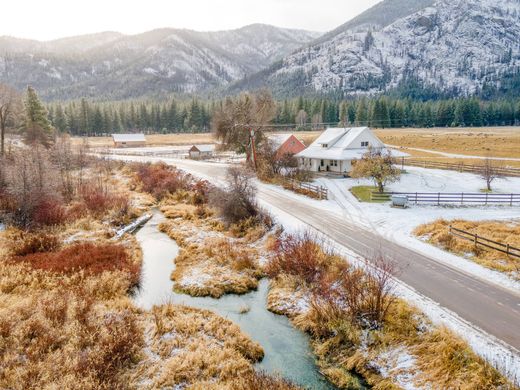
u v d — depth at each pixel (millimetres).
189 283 18969
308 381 11766
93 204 32188
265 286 19062
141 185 43844
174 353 12883
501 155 65312
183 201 37469
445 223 25891
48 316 14359
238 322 15430
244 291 18406
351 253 20312
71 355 12188
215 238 25641
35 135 58219
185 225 29391
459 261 19391
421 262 19172
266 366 12492
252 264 20891
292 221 26859
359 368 12141
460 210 31000
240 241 25234
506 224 26094
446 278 17078
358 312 14234
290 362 12727
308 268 18547
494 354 11180
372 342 12961
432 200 33562
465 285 16297
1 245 22625
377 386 11273
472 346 11602
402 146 83375
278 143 53531
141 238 27016
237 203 28578
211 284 18781
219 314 16109
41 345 12547
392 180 37031
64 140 51312
